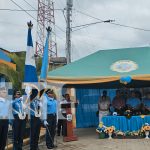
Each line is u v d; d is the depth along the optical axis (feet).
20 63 54.08
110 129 46.29
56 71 50.01
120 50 55.01
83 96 64.75
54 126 38.96
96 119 64.80
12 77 46.98
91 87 60.59
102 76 47.85
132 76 46.88
